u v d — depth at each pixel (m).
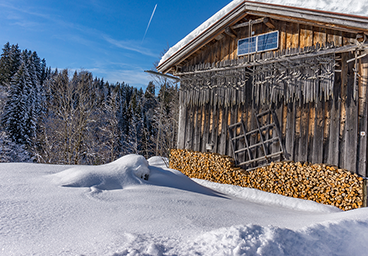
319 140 6.73
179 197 4.36
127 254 1.85
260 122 8.12
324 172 6.41
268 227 2.45
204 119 9.87
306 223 3.24
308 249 2.23
